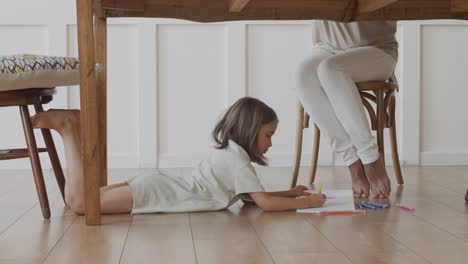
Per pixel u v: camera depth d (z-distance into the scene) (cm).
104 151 223
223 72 359
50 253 142
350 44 250
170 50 355
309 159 361
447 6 212
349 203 212
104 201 192
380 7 195
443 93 368
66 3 347
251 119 205
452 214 192
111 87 353
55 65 192
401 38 363
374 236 159
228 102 358
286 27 359
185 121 358
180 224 176
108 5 206
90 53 172
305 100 242
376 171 227
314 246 147
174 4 211
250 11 210
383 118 245
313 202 200
